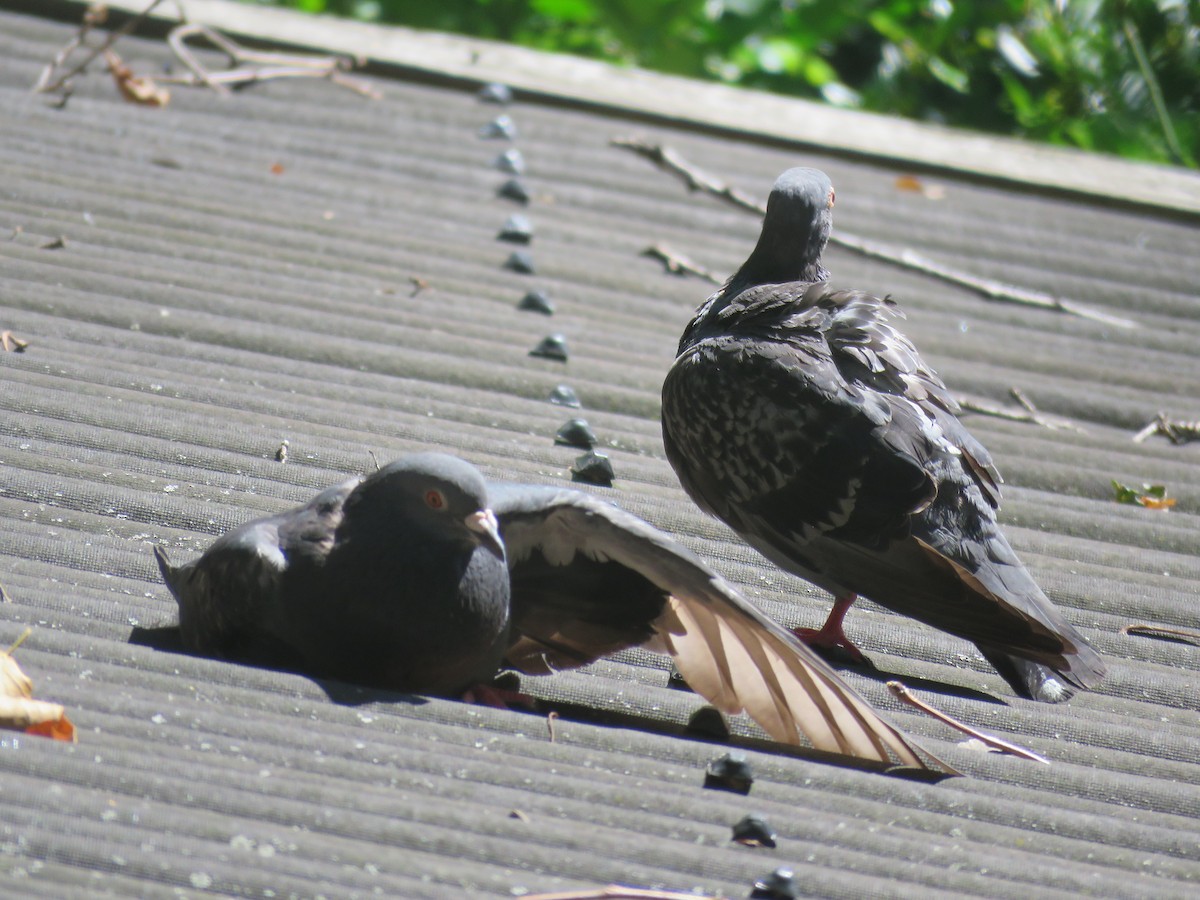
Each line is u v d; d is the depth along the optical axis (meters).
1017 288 14.14
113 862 4.76
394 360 10.23
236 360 9.80
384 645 6.34
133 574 7.21
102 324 9.88
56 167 12.52
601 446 9.78
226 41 16.25
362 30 17.41
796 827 5.83
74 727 5.46
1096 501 10.21
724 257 13.79
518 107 16.33
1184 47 24.55
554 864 5.24
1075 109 25.22
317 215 12.76
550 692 7.12
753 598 8.47
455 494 6.15
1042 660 7.48
